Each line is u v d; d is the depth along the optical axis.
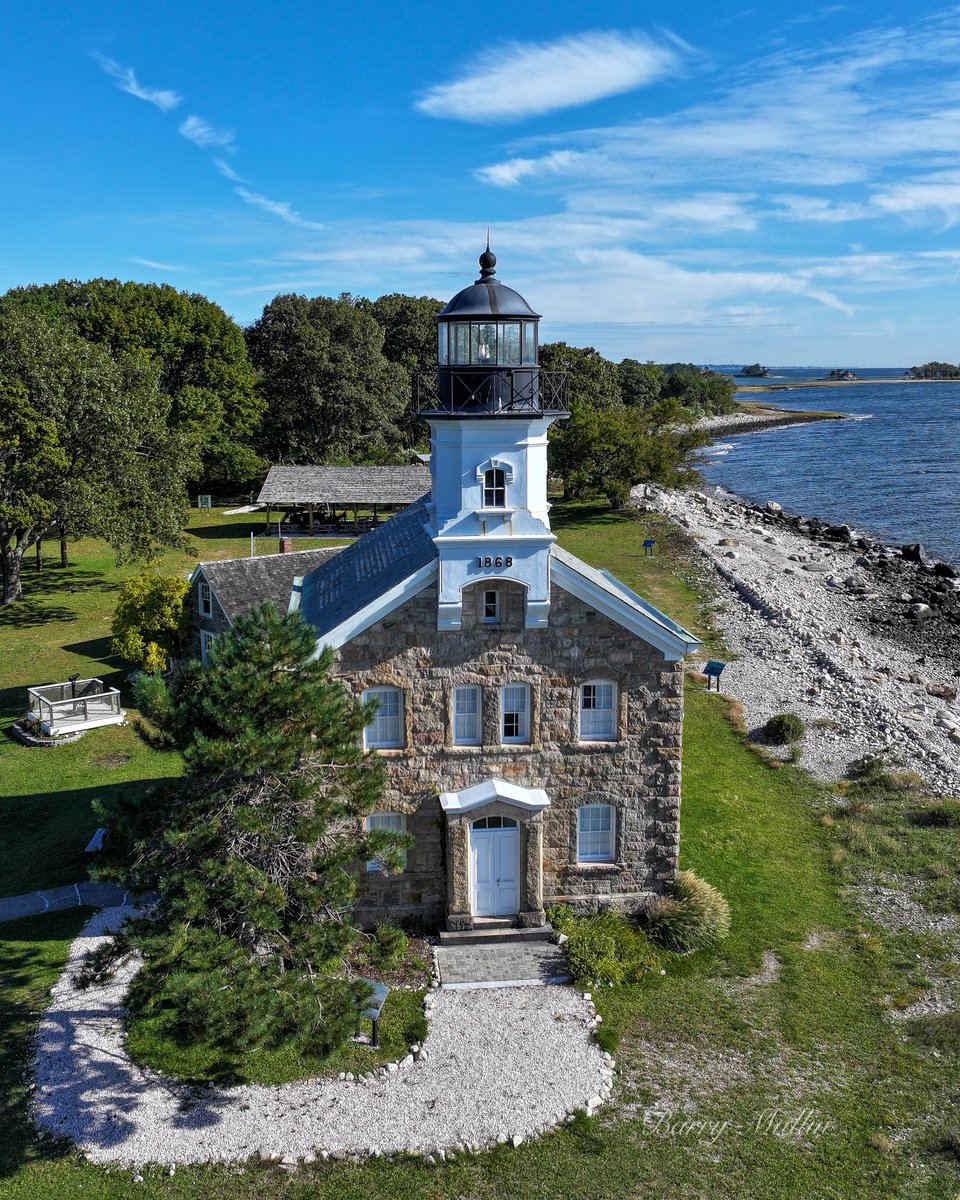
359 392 100.50
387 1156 18.33
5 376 52.09
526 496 23.17
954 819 31.97
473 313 22.67
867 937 25.84
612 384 141.25
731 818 32.59
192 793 20.02
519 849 24.98
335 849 20.95
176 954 17.70
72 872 28.36
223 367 92.44
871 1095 20.16
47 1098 19.61
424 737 24.56
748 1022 22.42
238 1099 19.72
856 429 192.38
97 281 100.12
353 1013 18.62
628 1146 18.67
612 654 24.56
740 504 104.19
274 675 20.06
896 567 73.81
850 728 40.53
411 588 23.44
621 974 23.61
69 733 38.59
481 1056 20.98
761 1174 18.06
